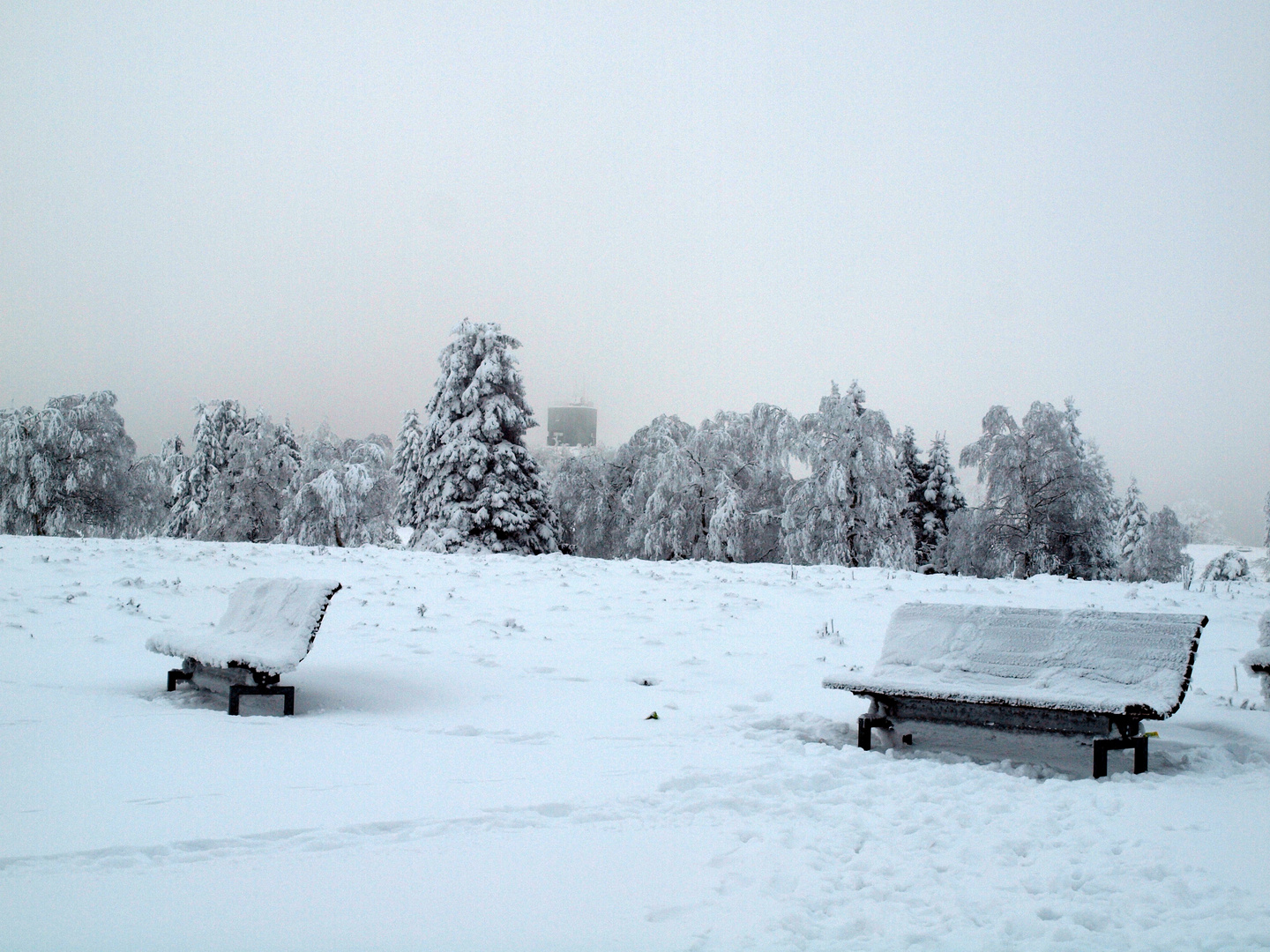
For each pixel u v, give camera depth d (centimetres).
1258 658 787
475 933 333
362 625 1183
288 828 447
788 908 361
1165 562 5131
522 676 926
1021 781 579
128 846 412
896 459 3922
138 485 4862
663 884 388
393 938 327
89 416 4591
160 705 744
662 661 1017
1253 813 504
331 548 2127
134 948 311
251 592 868
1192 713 792
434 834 451
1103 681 646
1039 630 705
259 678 724
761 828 471
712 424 4219
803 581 1709
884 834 465
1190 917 358
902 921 353
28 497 4438
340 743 636
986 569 3788
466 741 657
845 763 623
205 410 5147
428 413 3634
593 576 1734
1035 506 3809
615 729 714
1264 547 4378
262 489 4803
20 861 392
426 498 3562
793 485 3972
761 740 690
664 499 3959
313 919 343
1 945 309
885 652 748
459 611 1310
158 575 1473
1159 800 531
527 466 3609
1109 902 374
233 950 312
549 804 502
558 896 372
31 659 906
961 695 651
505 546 3434
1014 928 347
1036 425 3769
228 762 571
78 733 629
